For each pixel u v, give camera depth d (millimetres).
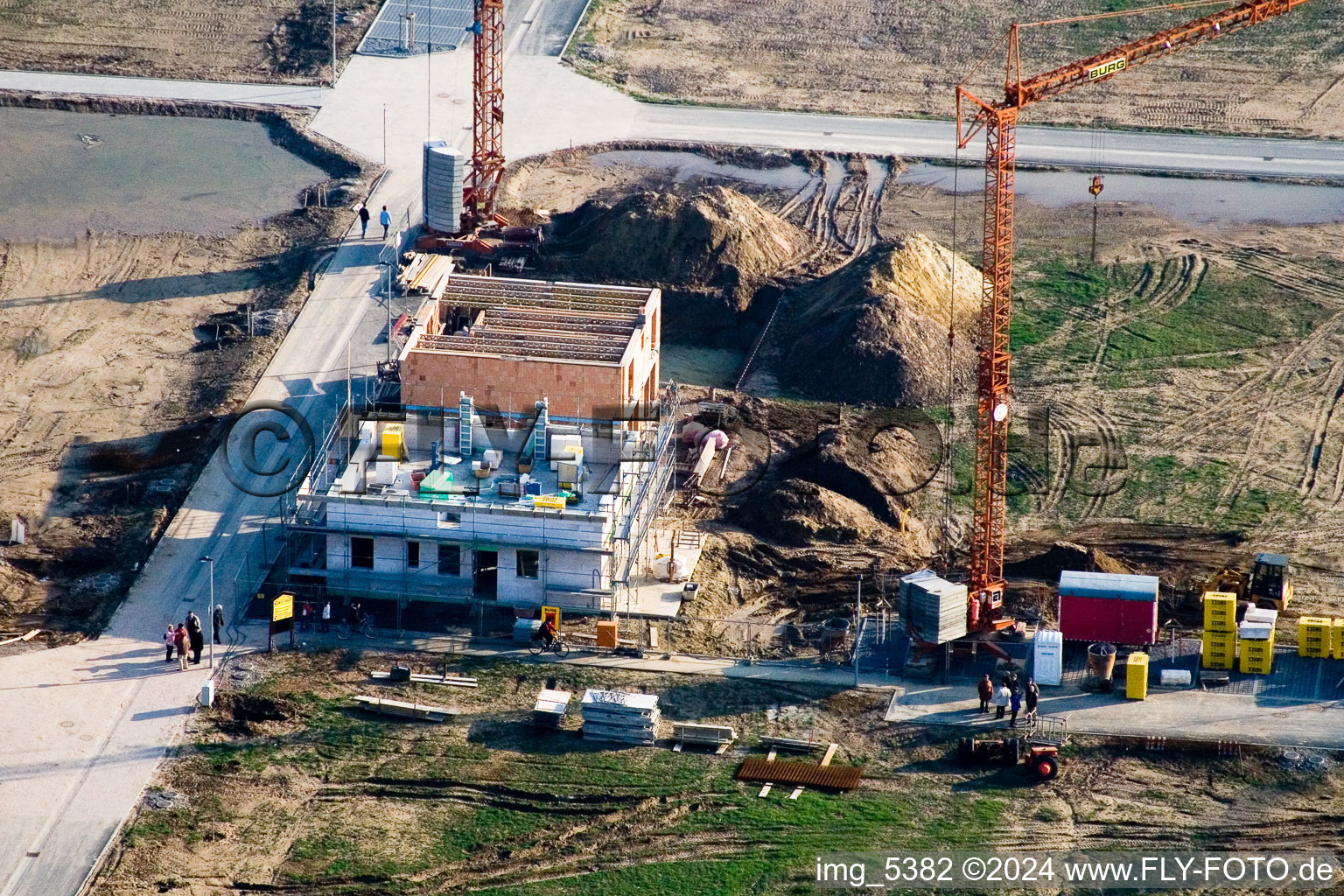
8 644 190500
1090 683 184125
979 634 192250
